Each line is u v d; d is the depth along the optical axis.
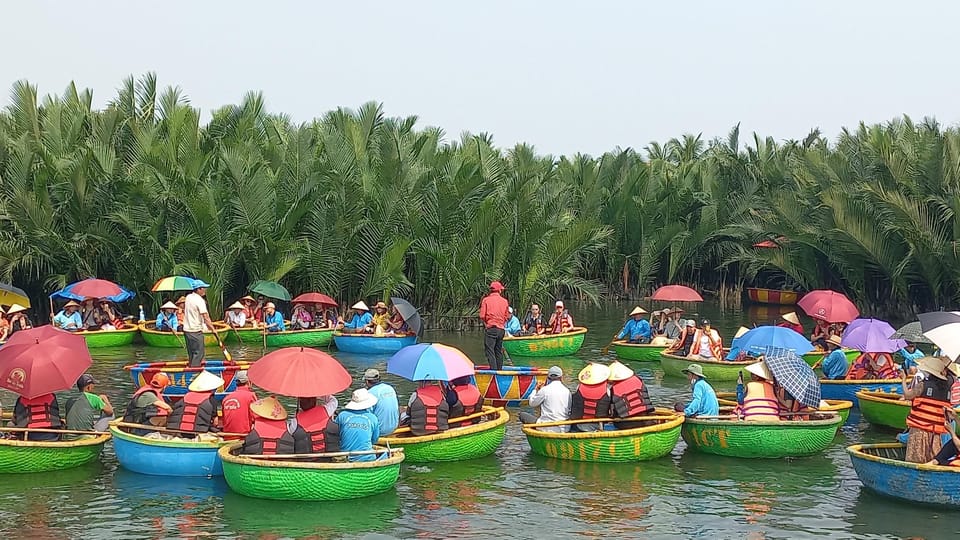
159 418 14.64
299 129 33.81
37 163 32.91
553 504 12.67
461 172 33.28
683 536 11.47
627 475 14.12
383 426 14.60
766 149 51.94
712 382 22.84
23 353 13.81
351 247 33.53
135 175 31.75
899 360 24.38
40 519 11.73
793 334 19.05
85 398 14.75
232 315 29.53
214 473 13.56
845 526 11.84
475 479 13.81
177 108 33.81
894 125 41.28
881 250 36.56
